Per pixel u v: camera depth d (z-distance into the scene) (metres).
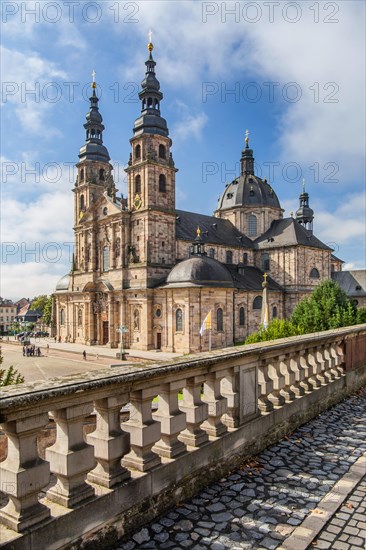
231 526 6.47
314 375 13.22
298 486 7.91
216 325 68.00
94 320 85.12
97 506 5.76
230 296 69.88
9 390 5.09
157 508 6.76
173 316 67.94
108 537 5.89
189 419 7.91
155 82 75.94
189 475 7.48
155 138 74.38
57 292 93.81
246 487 7.87
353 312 44.22
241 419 9.16
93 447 5.81
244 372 9.37
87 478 6.29
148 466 6.72
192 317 65.38
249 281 83.06
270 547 5.93
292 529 6.39
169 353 67.50
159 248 74.31
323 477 8.32
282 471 8.62
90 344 84.44
